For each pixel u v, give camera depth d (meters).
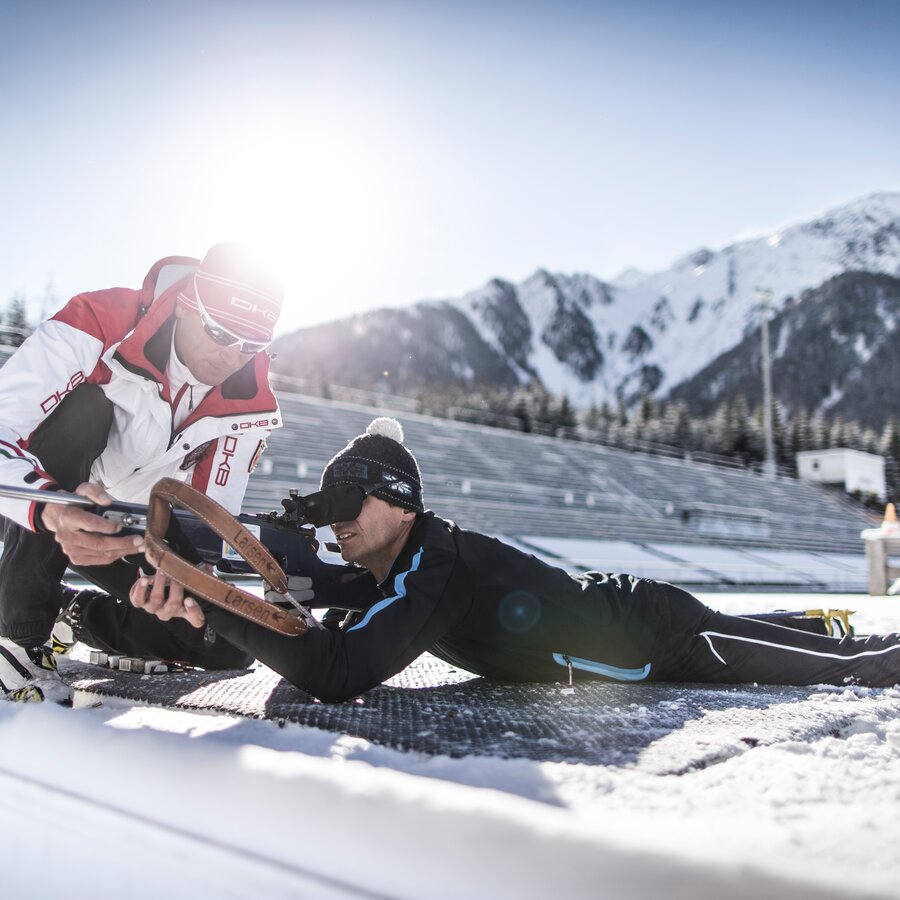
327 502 1.52
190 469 2.07
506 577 1.61
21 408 1.53
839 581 17.12
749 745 1.21
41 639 1.55
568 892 0.58
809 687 1.89
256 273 1.70
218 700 1.40
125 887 0.76
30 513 1.27
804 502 29.09
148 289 1.83
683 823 0.74
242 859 0.69
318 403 21.95
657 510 22.23
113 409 1.83
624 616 1.74
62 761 0.92
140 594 1.24
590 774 0.96
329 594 1.77
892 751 1.24
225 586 1.23
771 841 0.69
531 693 1.60
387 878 0.62
